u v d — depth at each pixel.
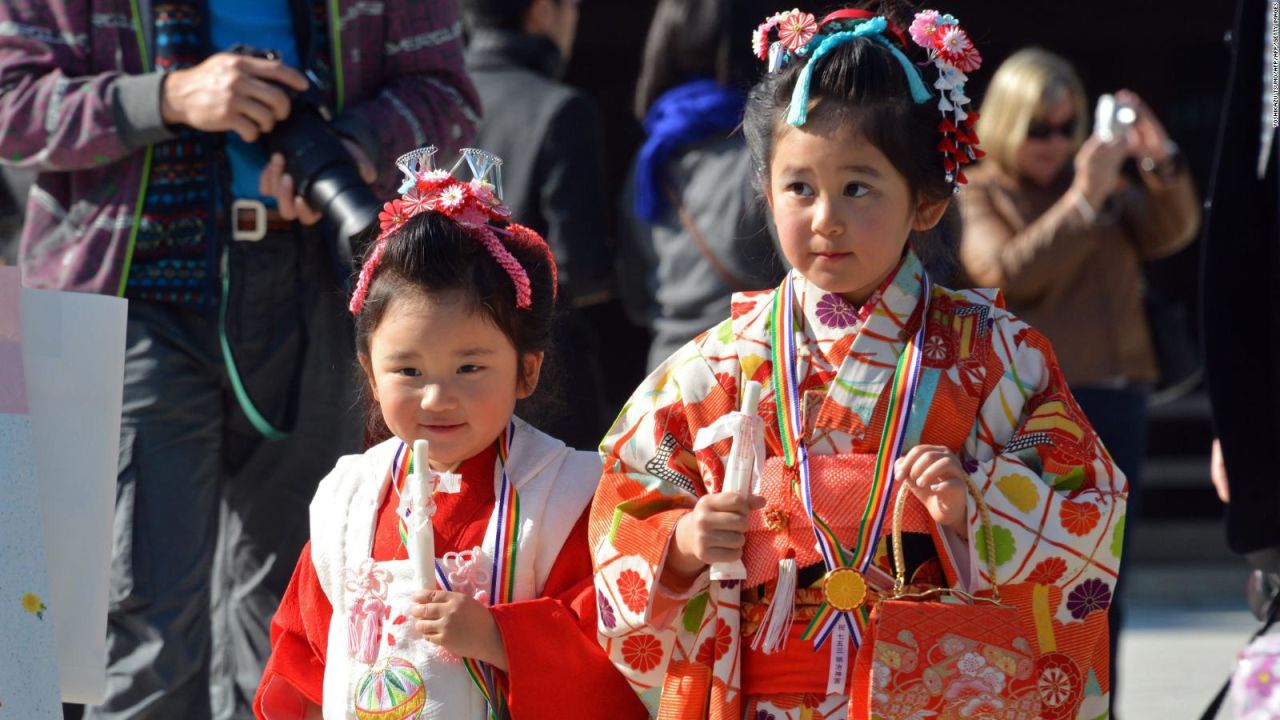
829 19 10.60
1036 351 10.59
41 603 10.02
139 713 13.77
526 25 20.73
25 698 9.80
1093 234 19.38
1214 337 11.13
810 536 10.20
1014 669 9.77
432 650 10.73
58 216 14.49
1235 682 10.71
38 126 14.05
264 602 15.04
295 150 13.82
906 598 10.00
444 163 15.52
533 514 11.07
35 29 14.52
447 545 11.06
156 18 14.52
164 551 13.96
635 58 38.34
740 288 18.80
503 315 10.95
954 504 9.80
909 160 10.16
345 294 14.32
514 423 11.51
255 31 14.80
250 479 14.92
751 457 10.05
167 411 14.17
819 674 10.10
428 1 15.56
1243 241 11.09
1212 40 37.59
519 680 10.61
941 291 10.77
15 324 10.35
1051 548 10.04
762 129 10.52
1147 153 20.16
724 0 19.09
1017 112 20.08
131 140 13.99
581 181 20.08
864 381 10.34
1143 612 30.97
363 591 10.93
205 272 14.27
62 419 10.73
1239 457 11.15
